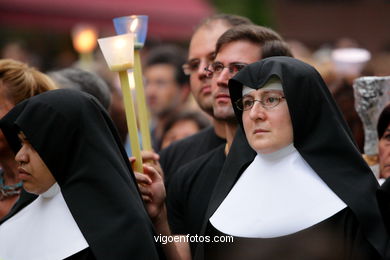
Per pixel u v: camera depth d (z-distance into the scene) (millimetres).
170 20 36750
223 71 11953
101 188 9891
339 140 9750
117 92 16516
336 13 59344
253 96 9984
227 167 10695
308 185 9680
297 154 9930
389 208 9461
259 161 10156
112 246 9688
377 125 11539
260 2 50312
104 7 34281
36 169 10203
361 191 9547
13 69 12320
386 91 11953
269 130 9828
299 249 9523
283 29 58625
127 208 9859
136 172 10922
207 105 13406
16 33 39125
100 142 10023
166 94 21109
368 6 59219
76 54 35500
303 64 9930
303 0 59531
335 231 9516
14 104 12164
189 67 13781
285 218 9602
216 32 13500
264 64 9898
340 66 21078
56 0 33219
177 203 12320
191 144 14078
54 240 9969
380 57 25391
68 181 9992
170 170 14031
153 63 21453
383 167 11328
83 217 9828
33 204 10656
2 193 12516
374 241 9297
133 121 10797
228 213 10086
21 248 10219
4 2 32312
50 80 12641
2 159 12367
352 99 13781
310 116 9766
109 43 10461
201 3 39594
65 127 9930
